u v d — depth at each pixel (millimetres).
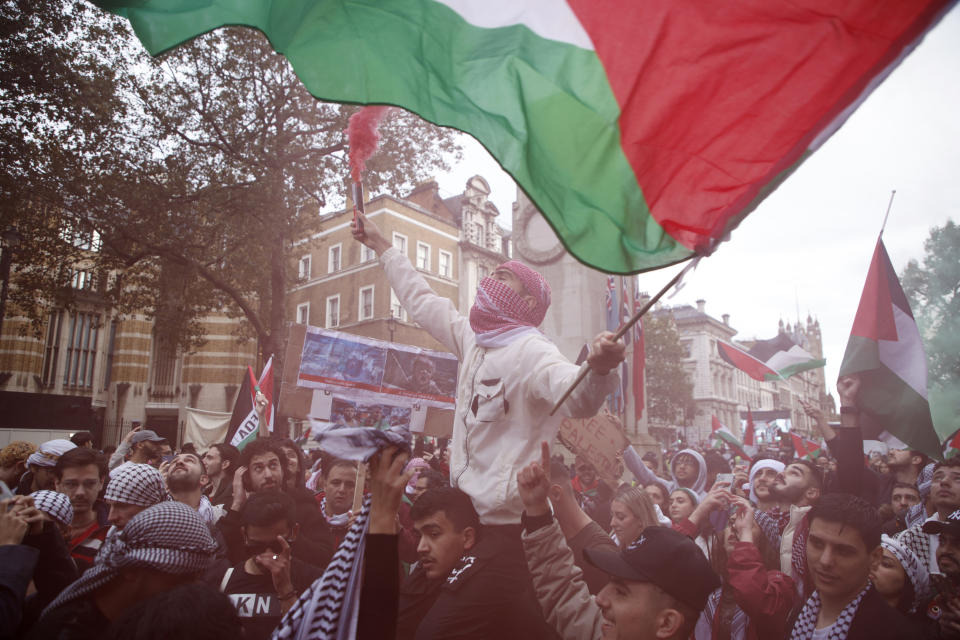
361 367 5957
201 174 15773
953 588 2691
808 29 1908
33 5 13086
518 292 3014
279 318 17141
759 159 1982
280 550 3031
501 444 2729
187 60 14883
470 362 2994
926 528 2998
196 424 11938
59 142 14281
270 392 8336
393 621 1624
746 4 2004
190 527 2178
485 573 2523
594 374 2363
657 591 2092
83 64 14047
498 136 2242
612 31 2182
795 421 45188
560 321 10875
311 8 2426
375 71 2398
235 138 15570
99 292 17594
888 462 6270
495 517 2646
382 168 16891
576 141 2172
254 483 4277
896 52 1770
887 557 3055
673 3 2104
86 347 32688
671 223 2076
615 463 4695
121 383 33281
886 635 2402
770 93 1975
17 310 29516
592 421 4793
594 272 11188
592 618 2381
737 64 2020
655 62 2115
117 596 2111
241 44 14891
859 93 1836
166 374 34469
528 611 2521
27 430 13805
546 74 2234
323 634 1615
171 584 2131
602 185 2141
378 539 1666
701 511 3611
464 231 40500
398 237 36719
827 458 9484
